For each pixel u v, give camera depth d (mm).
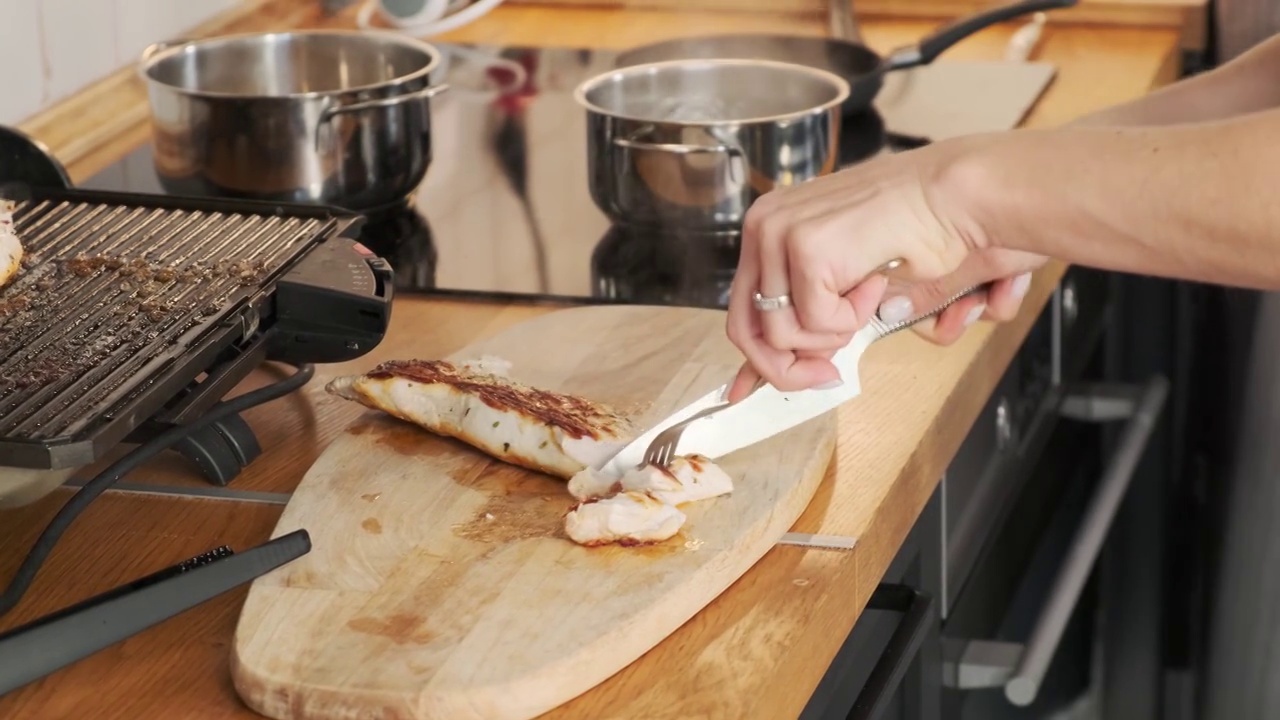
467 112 2295
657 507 1466
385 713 1356
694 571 1441
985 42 2473
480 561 1457
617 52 2465
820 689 1549
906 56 2221
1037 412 2072
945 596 1797
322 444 1636
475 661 1374
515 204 2043
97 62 2188
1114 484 2152
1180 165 1401
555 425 1536
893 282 1598
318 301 1608
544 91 2357
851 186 1470
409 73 2080
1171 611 2744
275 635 1396
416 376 1594
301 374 1644
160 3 2297
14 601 1448
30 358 1524
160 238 1714
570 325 1748
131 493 1580
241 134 1900
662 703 1386
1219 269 1418
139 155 2137
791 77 2047
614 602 1417
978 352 1748
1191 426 2646
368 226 1989
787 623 1447
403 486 1537
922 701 1760
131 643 1438
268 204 1755
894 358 1744
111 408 1458
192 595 1415
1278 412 2312
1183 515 2703
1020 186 1435
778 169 1899
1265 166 1383
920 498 1642
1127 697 2691
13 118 2062
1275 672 2365
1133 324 2570
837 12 2369
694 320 1753
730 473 1540
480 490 1533
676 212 1910
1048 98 2266
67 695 1399
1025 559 2100
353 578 1441
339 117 1910
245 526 1543
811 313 1470
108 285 1629
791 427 1594
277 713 1372
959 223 1454
